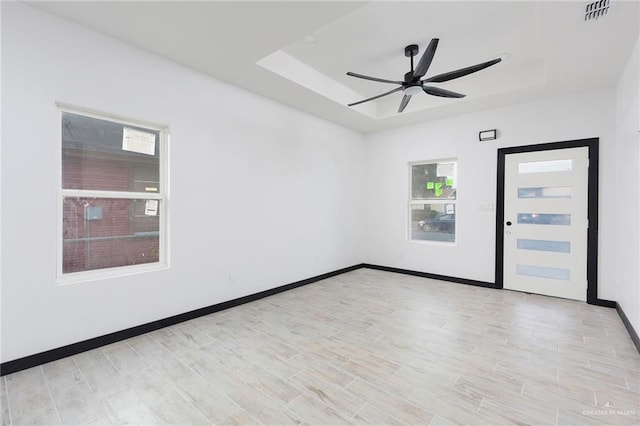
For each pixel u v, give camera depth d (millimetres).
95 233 2664
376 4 2568
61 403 1831
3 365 2115
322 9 2291
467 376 2131
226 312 3434
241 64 3137
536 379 2092
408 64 3691
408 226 5434
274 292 4141
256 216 3900
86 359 2355
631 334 2734
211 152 3396
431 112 4609
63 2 2184
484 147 4504
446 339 2725
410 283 4742
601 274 3629
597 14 2238
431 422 1677
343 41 3172
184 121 3156
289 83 3590
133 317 2773
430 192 5191
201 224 3307
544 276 4043
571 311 3436
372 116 4918
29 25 2221
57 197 2418
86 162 2604
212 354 2445
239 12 2316
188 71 3188
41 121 2283
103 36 2592
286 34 2615
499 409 1785
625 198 3102
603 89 3621
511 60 3523
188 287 3191
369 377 2121
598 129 3650
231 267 3602
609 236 3578
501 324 3064
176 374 2152
